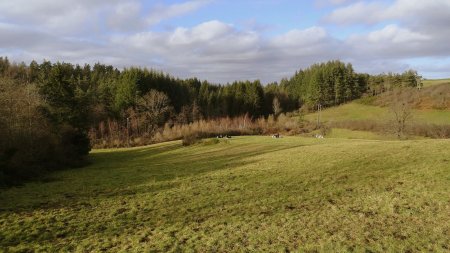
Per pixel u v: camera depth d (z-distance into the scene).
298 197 20.55
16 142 40.25
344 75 151.62
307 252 12.87
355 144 41.09
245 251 13.17
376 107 123.00
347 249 12.94
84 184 28.80
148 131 98.25
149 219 17.58
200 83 168.38
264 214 17.64
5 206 20.47
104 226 16.55
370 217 16.25
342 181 23.55
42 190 26.30
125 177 31.91
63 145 48.19
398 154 29.53
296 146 49.41
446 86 120.12
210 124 97.31
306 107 144.75
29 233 15.62
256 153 45.81
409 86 144.12
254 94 138.62
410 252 12.51
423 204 17.33
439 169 23.06
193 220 17.19
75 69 156.12
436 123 80.06
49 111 61.50
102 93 118.38
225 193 22.50
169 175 31.38
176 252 13.30
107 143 86.81
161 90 125.12
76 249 13.79
